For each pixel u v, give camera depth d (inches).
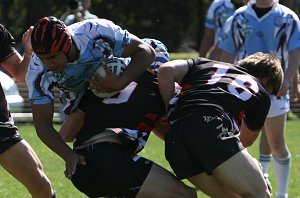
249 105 530.0
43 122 526.3
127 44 526.6
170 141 527.2
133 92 543.2
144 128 541.3
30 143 1289.4
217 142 509.0
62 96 558.9
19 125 1592.0
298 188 886.4
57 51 494.6
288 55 810.2
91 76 520.7
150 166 522.9
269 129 790.5
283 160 796.6
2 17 3927.2
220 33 903.7
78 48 507.5
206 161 510.0
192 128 516.7
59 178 944.3
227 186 514.3
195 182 526.6
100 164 521.3
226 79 534.9
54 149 524.1
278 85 565.3
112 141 529.0
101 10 4190.5
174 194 521.3
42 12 2662.4
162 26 4343.0
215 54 922.7
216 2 1007.0
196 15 4402.1
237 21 825.5
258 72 556.1
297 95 852.0
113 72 527.2
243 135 562.6
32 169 578.6
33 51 513.0
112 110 536.1
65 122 550.3
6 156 575.8
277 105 780.0
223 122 518.0
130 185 516.7
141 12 4291.3
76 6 1071.0
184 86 539.8
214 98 525.0
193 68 545.3
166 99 536.4
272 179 927.7
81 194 836.0
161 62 574.6
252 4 821.9
